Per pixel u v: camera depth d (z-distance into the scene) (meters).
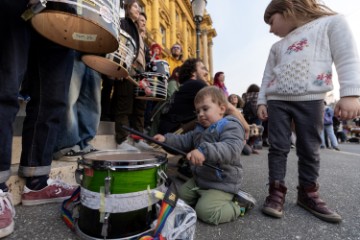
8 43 0.85
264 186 1.63
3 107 0.85
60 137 1.49
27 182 1.07
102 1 0.83
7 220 0.79
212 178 1.11
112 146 2.22
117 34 0.92
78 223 0.80
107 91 2.35
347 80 1.00
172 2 11.98
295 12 1.21
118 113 2.11
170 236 0.70
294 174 2.10
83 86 1.68
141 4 8.95
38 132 1.06
